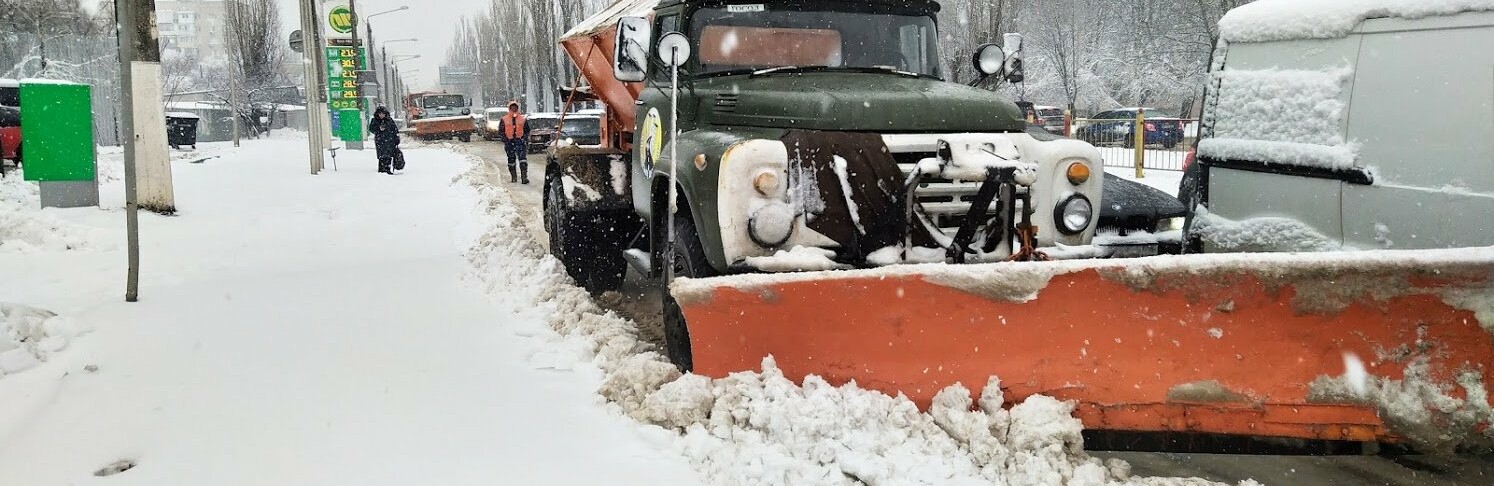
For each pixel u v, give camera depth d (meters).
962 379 3.91
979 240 4.80
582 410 4.48
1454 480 3.90
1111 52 44.19
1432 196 4.49
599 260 7.40
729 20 6.09
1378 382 3.68
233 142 36.00
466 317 6.38
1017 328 3.86
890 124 4.98
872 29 6.21
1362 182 4.79
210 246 9.45
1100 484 3.56
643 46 5.88
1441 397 3.63
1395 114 4.66
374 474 3.78
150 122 11.48
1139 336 3.80
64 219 10.45
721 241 4.87
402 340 5.73
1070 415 3.82
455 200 14.45
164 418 4.38
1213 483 3.67
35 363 5.17
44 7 36.47
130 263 6.76
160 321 6.18
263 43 48.44
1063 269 3.76
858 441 3.71
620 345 5.34
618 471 3.80
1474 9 4.36
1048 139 5.20
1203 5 35.19
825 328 3.99
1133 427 3.83
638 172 6.68
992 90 6.50
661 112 6.18
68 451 4.00
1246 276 3.66
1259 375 3.75
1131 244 5.47
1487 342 3.59
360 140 30.50
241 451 4.01
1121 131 20.20
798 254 4.64
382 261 8.75
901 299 3.90
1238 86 5.52
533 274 7.48
